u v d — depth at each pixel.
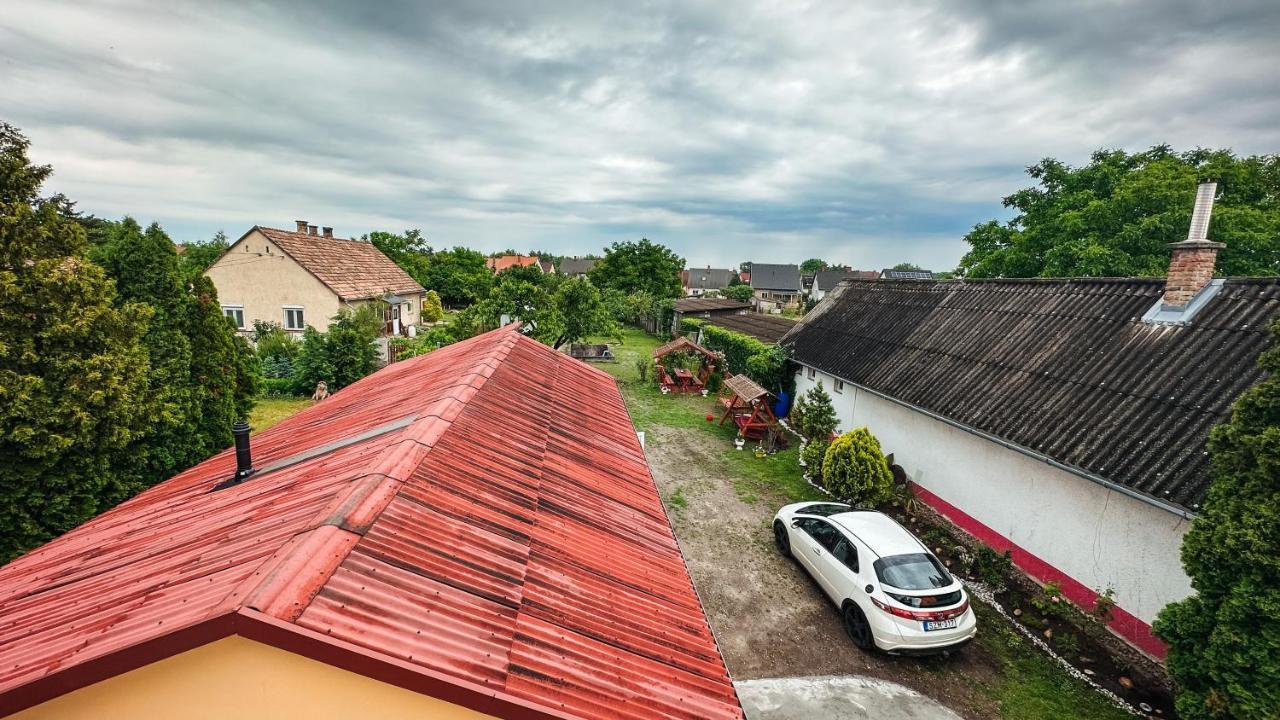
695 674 3.69
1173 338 8.47
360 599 2.77
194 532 3.89
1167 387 7.82
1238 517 5.16
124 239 10.13
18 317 7.04
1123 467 7.31
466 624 3.02
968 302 13.44
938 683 7.00
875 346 14.71
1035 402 9.27
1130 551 7.43
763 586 8.92
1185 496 6.45
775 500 12.27
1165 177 20.19
